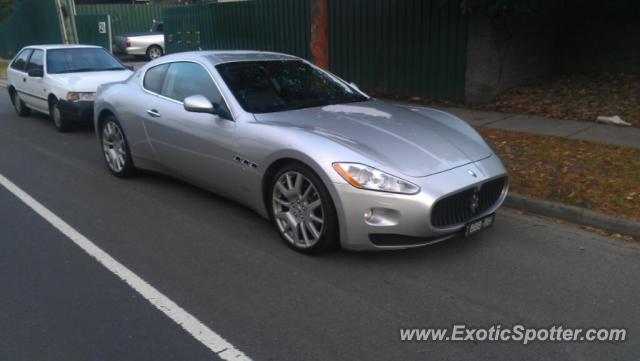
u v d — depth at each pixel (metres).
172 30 18.06
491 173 4.36
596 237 4.83
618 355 3.15
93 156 7.99
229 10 15.56
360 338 3.30
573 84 10.82
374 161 4.02
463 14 10.16
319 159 4.09
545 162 6.53
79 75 9.84
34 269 4.26
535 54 11.17
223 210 5.54
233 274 4.14
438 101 10.95
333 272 4.15
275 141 4.43
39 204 5.82
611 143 7.25
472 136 4.88
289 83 5.47
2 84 18.39
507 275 4.10
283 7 13.96
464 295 3.81
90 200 5.94
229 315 3.56
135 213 5.51
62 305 3.71
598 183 5.72
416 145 4.35
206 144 5.14
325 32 8.98
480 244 4.66
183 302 3.74
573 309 3.63
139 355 3.15
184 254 4.52
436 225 4.01
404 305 3.68
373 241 4.05
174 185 6.43
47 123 10.87
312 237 4.34
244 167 4.77
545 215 5.34
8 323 3.50
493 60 10.12
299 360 3.09
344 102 5.43
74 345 3.26
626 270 4.19
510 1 9.28
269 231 4.97
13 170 7.22
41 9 25.08
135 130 6.17
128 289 3.93
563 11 11.56
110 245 4.72
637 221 4.81
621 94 9.77
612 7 10.97
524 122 8.76
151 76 6.15
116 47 25.14
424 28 10.84
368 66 12.03
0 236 4.94
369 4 11.69
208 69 5.38
